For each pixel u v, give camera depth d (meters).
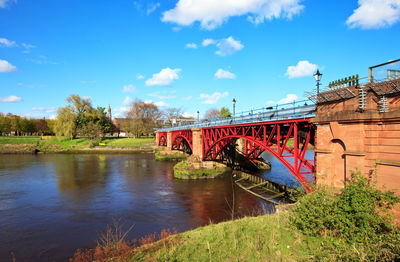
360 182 10.44
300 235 10.55
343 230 9.77
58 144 81.56
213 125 36.78
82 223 19.52
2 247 15.81
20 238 17.02
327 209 10.22
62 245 15.95
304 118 17.91
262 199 25.09
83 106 90.50
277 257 8.99
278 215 13.51
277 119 21.62
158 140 79.19
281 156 20.23
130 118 94.19
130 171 42.22
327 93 15.31
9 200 25.73
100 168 45.59
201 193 27.66
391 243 8.48
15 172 41.66
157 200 25.22
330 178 14.59
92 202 24.84
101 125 91.62
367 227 9.13
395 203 9.81
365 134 12.69
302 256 8.99
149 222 19.52
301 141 22.16
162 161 55.50
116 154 71.06
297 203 12.48
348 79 14.11
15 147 75.25
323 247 9.38
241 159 41.97
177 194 27.34
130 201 25.02
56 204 24.36
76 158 61.72
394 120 11.64
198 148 40.50
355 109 13.45
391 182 11.55
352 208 9.55
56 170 43.50
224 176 37.09
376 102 12.73
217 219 19.88
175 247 10.37
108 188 30.39
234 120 29.70
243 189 29.33
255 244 10.06
